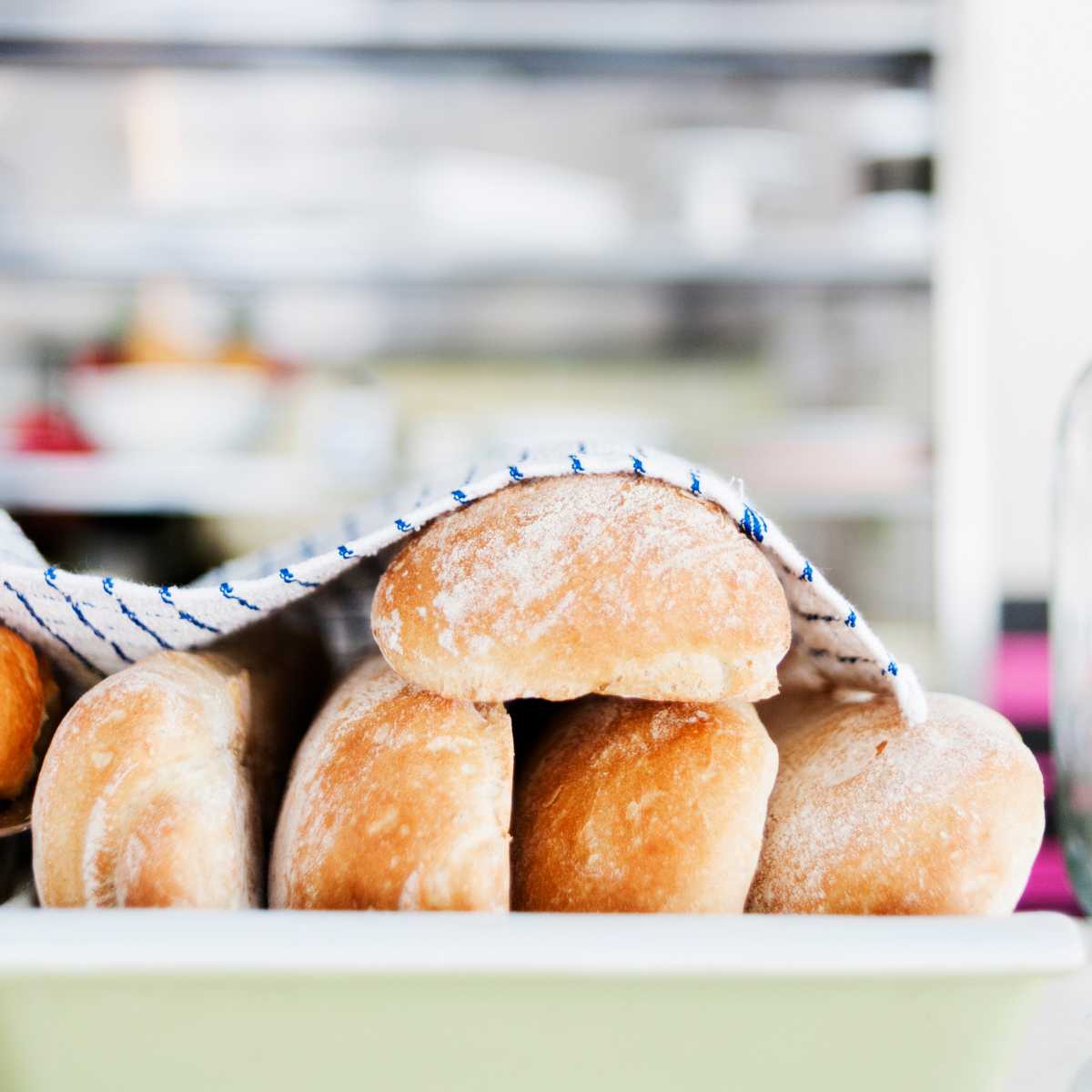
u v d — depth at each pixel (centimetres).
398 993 56
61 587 64
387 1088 57
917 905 61
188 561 229
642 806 63
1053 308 238
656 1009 56
